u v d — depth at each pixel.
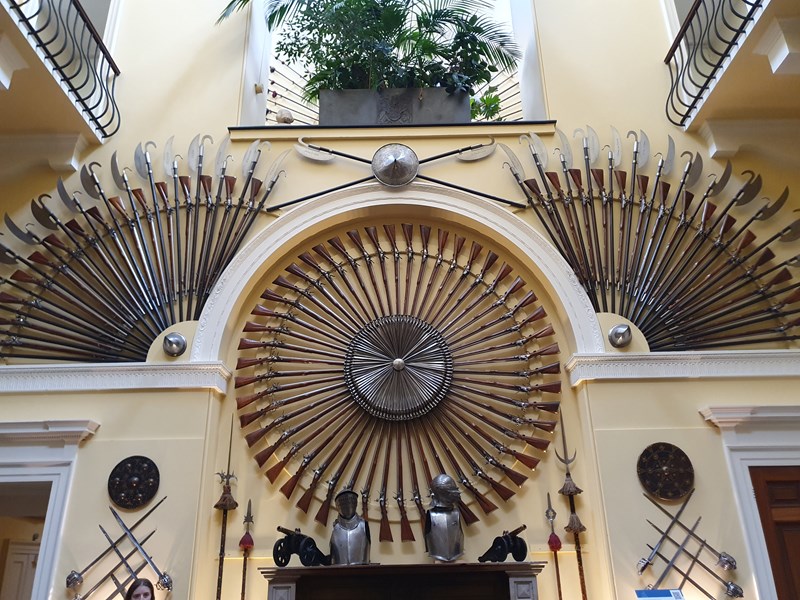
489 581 4.21
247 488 4.67
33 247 5.23
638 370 4.69
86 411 4.63
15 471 4.47
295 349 5.01
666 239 5.22
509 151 5.42
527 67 6.44
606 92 5.77
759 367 4.68
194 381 4.67
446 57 6.09
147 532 4.30
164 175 5.43
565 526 4.51
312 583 4.21
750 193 5.24
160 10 6.18
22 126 5.33
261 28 6.64
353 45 6.06
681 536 4.28
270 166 5.46
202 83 5.85
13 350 4.94
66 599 4.15
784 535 4.29
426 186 5.32
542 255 5.11
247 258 5.08
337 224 5.35
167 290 5.05
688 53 5.55
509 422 4.87
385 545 4.56
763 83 5.10
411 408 4.85
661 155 5.47
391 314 5.14
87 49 5.46
